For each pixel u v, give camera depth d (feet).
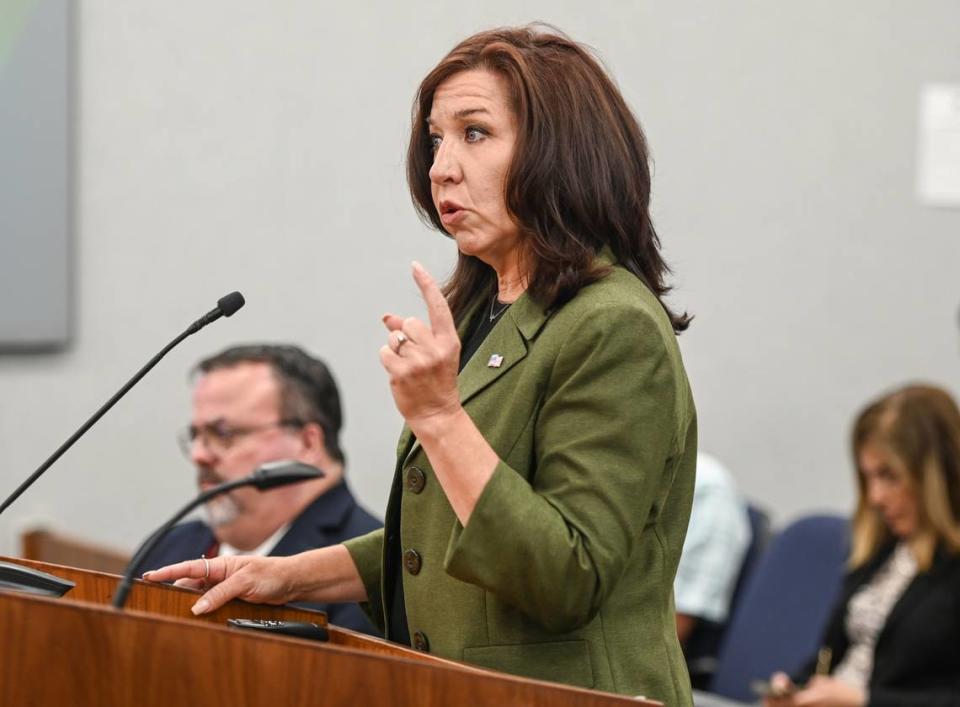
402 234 40.52
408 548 14.66
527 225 14.43
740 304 44.24
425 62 40.68
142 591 14.60
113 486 37.96
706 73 43.57
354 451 40.11
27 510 37.06
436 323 12.95
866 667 33.40
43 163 36.83
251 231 39.22
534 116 14.42
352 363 40.11
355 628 23.62
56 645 10.49
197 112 38.68
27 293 36.68
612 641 14.02
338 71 39.91
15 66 36.45
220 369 27.09
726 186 43.91
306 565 15.87
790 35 44.68
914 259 46.39
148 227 38.27
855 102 45.50
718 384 44.11
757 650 36.52
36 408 37.19
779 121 44.60
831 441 45.44
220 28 38.88
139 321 38.22
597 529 13.09
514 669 13.75
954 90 46.55
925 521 32.71
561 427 13.64
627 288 14.28
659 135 42.96
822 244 45.21
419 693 11.24
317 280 39.78
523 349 14.26
